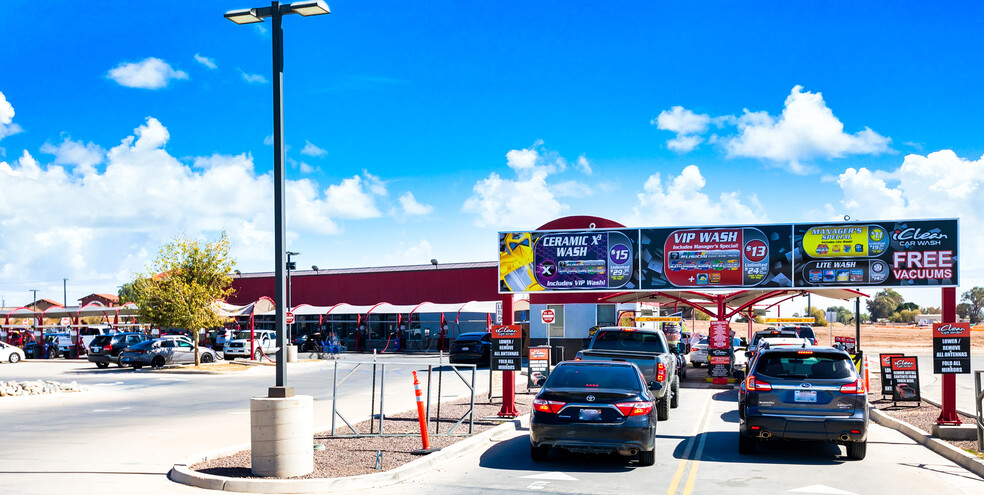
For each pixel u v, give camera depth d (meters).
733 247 17.66
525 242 18.23
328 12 11.08
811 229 17.14
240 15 11.05
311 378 29.61
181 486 9.72
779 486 9.94
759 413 11.72
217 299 37.00
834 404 11.52
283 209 10.84
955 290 15.91
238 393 23.61
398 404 19.64
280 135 11.02
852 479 10.44
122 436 14.17
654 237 17.98
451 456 12.06
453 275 54.56
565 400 11.06
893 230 16.44
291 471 10.00
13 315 51.84
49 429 15.21
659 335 19.44
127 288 61.16
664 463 11.61
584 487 9.82
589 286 18.09
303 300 59.12
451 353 39.25
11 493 9.13
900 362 18.89
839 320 146.88
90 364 40.38
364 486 9.87
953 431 13.35
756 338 27.16
